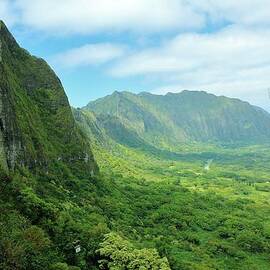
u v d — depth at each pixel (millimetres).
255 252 182875
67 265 86250
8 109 142000
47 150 186875
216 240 187500
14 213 93438
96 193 199625
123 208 197625
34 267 76938
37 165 165500
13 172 132750
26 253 78250
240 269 160000
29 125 175500
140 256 95562
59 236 98438
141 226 183375
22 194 103938
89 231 110375
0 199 98062
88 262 94562
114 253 94938
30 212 100062
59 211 119250
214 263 158750
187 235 185750
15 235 82750
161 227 191000
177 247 167625
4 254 74312
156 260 95938
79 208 152500
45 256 83500
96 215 152875
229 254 175750
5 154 133625
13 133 142125
